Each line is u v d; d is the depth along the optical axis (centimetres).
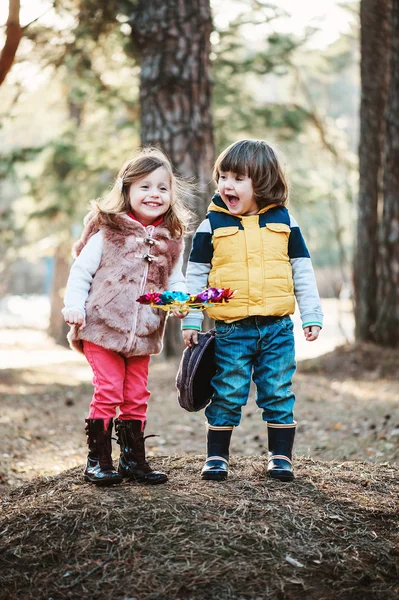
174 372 1031
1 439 643
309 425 739
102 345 369
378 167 1294
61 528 321
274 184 390
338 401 874
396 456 582
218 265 390
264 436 700
